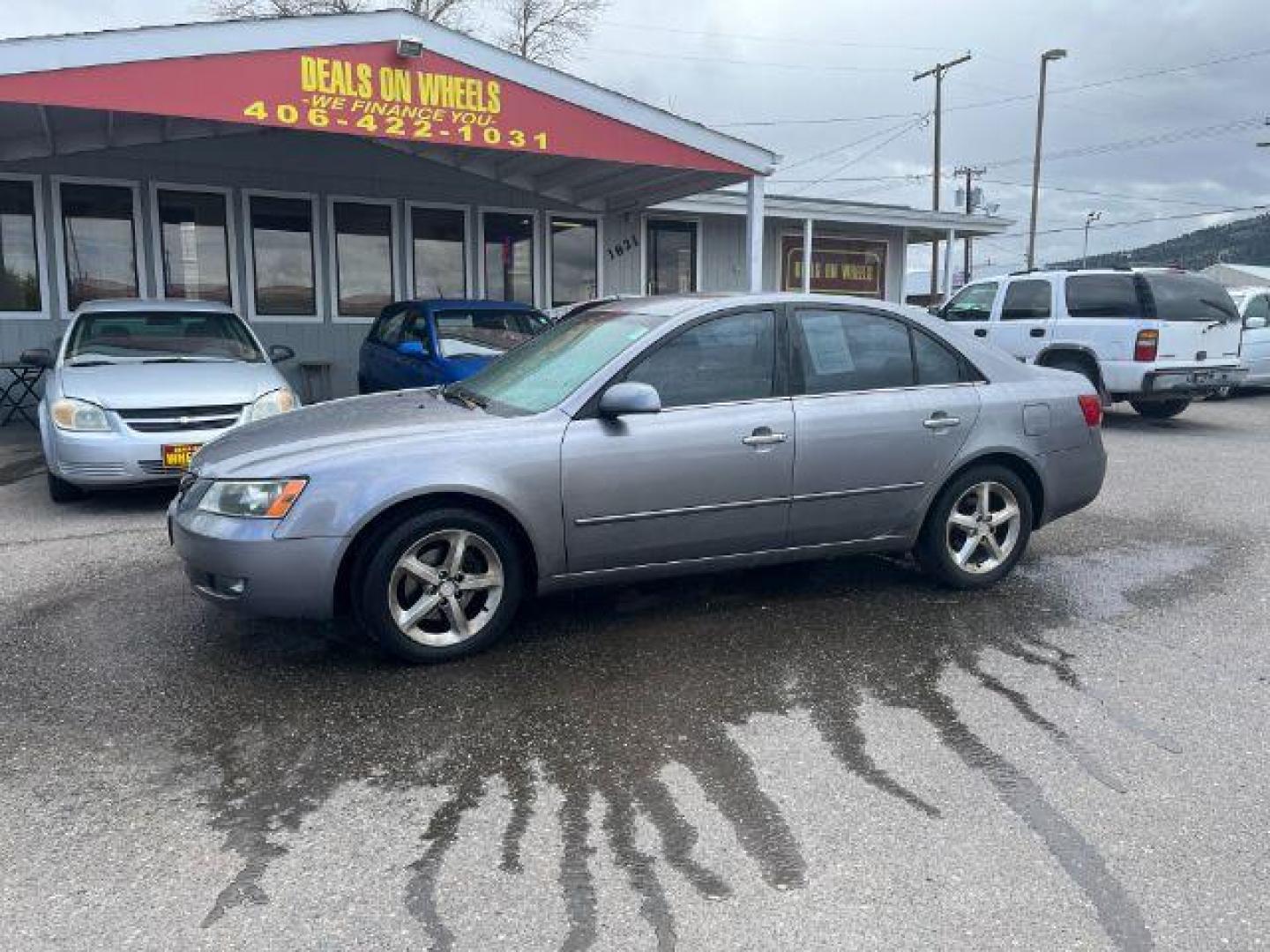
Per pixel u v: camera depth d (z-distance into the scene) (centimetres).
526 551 426
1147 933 241
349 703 372
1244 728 354
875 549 488
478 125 934
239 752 333
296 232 1295
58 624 457
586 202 1480
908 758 330
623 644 434
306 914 248
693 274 1653
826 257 1823
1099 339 1094
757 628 455
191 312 866
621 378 429
